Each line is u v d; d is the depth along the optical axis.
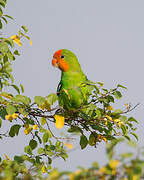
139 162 4.19
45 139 7.73
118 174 4.24
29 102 6.90
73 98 9.12
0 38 8.08
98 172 4.25
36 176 7.35
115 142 5.09
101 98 7.81
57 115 7.63
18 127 7.88
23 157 7.45
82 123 8.25
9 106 6.70
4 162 7.19
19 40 8.19
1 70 7.23
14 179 5.89
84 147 8.15
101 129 8.13
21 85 7.41
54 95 6.64
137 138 7.76
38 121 7.90
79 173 4.28
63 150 7.93
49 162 7.98
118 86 7.75
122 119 7.71
